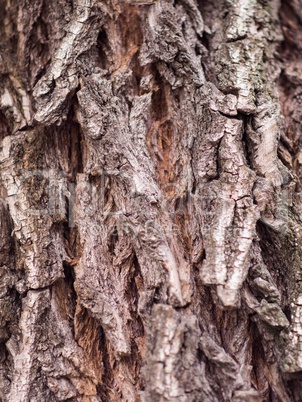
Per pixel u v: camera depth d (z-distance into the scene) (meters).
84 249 0.48
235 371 0.44
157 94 0.51
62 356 0.47
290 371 0.44
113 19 0.51
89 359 0.47
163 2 0.51
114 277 0.48
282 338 0.45
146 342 0.45
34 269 0.48
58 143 0.50
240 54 0.51
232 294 0.43
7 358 0.48
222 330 0.46
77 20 0.50
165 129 0.50
